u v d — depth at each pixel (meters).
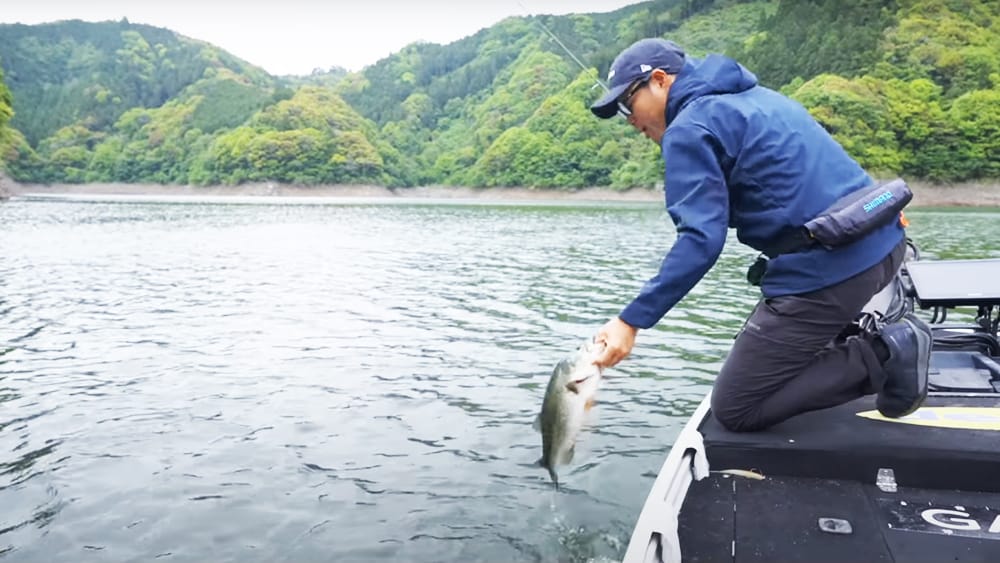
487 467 5.46
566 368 2.86
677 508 2.74
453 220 44.75
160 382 7.79
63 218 43.81
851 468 2.97
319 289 14.76
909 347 2.92
